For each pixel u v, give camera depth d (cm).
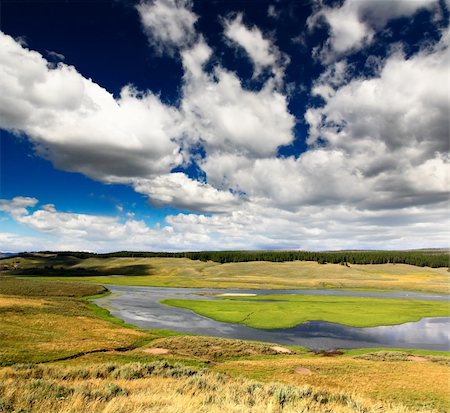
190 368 2861
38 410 1162
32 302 7450
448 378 3023
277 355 4366
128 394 1600
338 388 2630
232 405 1348
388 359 4012
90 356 3772
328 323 6688
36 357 3566
